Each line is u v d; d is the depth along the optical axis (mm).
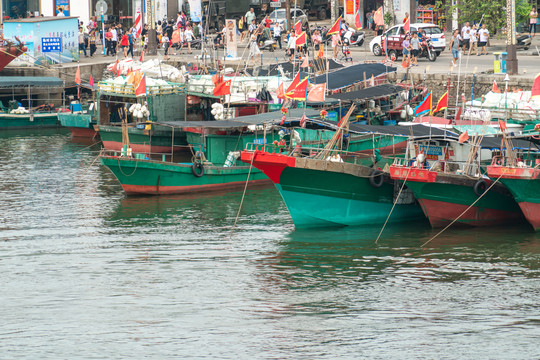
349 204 45344
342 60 81375
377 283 36281
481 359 29234
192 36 91562
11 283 36406
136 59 84188
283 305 33906
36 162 62250
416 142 46906
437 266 38406
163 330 31594
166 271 37906
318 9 110688
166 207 49719
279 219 47062
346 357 29453
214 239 42969
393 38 81438
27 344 30469
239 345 30391
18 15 101625
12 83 76312
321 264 38875
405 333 31250
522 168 41844
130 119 66875
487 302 34031
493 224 45656
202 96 63438
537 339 30656
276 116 55062
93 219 46844
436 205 44125
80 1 101438
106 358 29406
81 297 34812
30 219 46750
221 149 56375
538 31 95062
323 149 46250
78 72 74312
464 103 59688
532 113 56781
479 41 81875
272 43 89500
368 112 63594
